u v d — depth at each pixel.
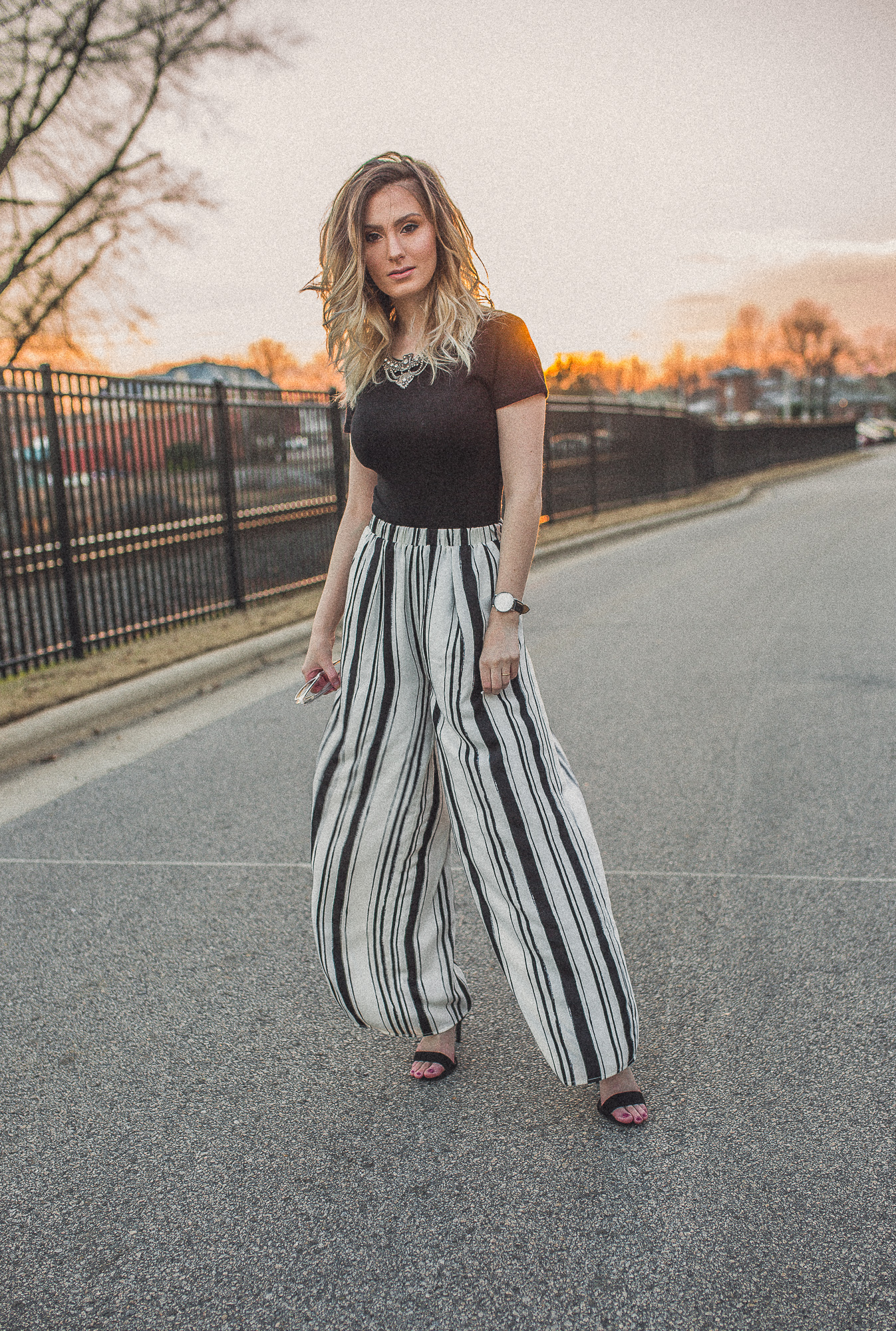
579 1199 1.68
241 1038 2.22
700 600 7.76
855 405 101.19
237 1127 1.91
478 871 1.77
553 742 1.84
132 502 6.73
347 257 1.69
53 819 3.64
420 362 1.66
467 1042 2.18
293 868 3.13
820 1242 1.57
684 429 19.53
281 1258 1.58
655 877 2.97
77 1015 2.33
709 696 4.95
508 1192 1.71
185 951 2.62
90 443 6.33
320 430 8.93
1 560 5.58
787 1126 1.85
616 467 16.02
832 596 7.59
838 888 2.84
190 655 6.21
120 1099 2.01
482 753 1.71
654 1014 2.25
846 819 3.34
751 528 13.32
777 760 3.96
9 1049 2.20
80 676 5.66
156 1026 2.28
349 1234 1.62
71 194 14.23
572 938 1.75
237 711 5.19
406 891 1.87
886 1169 1.72
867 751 4.01
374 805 1.81
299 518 8.64
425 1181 1.74
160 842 3.38
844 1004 2.26
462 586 1.70
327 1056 2.14
